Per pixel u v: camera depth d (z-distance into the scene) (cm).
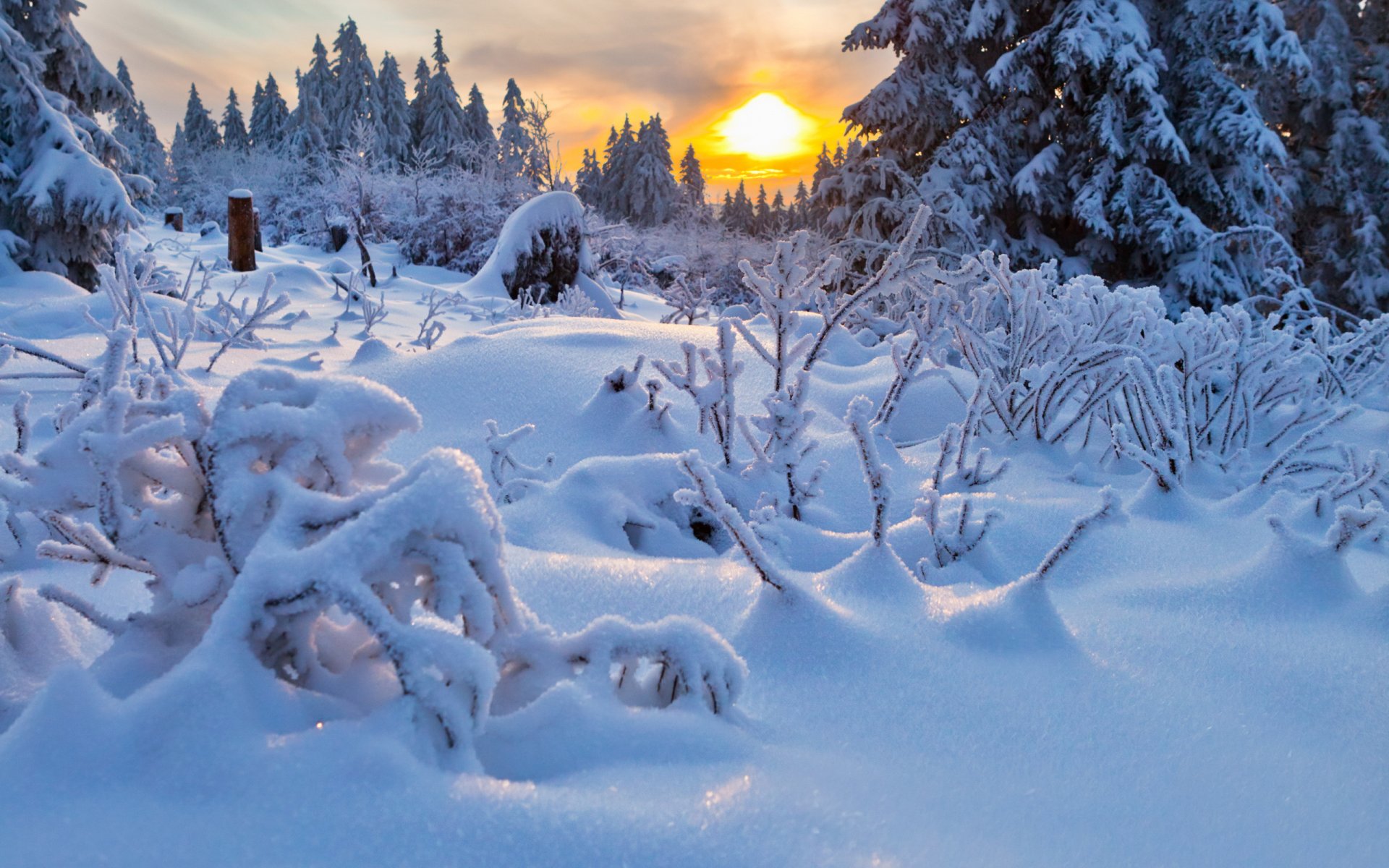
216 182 3412
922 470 392
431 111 4919
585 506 295
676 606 183
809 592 172
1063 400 435
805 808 100
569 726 112
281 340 749
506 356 475
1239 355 432
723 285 2253
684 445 406
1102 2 1562
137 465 129
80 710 92
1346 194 2056
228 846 81
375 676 115
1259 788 124
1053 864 101
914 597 190
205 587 119
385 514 108
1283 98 2091
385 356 486
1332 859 108
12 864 76
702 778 105
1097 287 486
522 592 184
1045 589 179
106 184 1054
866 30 1739
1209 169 1594
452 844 84
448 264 1861
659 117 5241
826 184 1772
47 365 505
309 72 4984
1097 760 130
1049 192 1609
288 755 91
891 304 805
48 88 1194
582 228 1480
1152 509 311
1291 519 295
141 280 671
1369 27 2222
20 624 141
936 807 110
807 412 324
